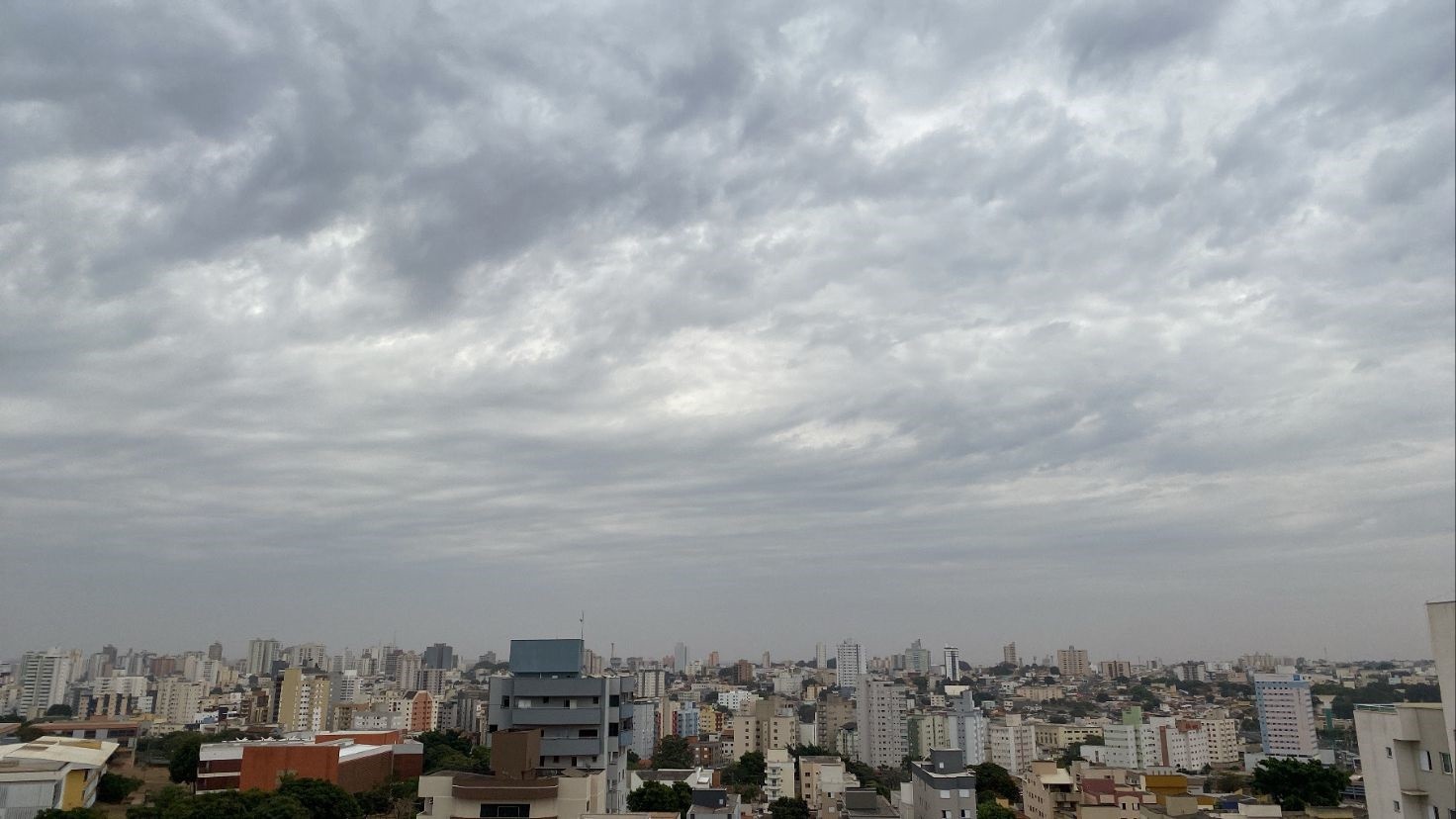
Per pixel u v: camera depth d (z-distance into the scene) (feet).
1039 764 463.83
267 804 357.61
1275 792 429.79
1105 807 383.04
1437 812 174.29
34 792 362.12
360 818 414.21
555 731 371.15
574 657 387.96
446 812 254.06
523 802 248.73
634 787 496.64
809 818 504.02
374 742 593.83
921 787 390.42
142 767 636.07
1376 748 189.37
